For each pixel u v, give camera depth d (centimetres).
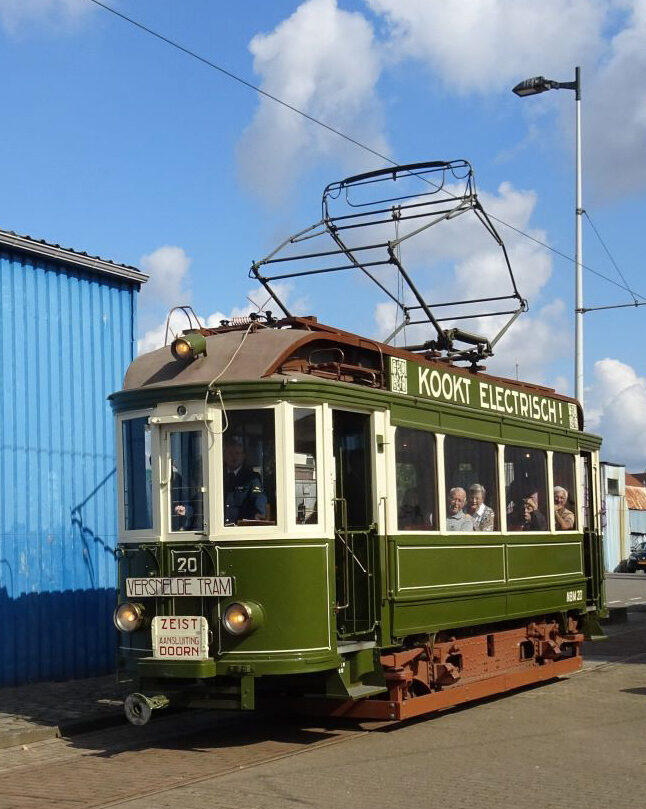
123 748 1003
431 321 1306
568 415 1567
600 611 1609
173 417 992
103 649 1496
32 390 1424
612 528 6084
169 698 960
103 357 1538
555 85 2406
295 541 959
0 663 1349
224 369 1002
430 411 1166
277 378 976
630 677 1488
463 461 1231
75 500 1474
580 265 2422
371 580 1040
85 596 1476
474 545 1228
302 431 983
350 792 798
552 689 1373
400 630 1066
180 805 763
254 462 976
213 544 966
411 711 1041
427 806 753
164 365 1045
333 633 972
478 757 930
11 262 1406
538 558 1394
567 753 945
